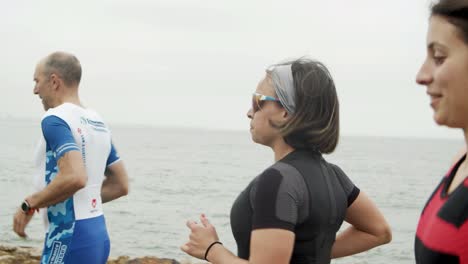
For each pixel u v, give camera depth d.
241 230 2.21
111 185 4.17
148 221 22.16
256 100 2.33
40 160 3.64
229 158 89.75
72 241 3.54
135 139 198.50
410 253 17.52
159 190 35.72
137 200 29.59
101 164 3.79
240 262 2.13
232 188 38.69
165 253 15.93
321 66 2.29
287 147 2.29
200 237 2.29
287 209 2.06
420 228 1.57
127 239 18.02
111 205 27.05
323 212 2.17
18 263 6.54
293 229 2.07
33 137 149.50
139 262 6.83
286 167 2.16
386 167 81.00
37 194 3.50
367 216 2.49
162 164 64.94
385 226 2.50
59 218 3.57
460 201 1.39
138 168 56.31
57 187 3.42
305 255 2.15
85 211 3.62
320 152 2.34
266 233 2.05
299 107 2.21
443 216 1.42
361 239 2.54
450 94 1.38
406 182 52.16
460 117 1.39
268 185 2.10
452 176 1.51
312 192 2.14
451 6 1.36
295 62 2.29
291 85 2.22
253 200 2.15
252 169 62.00
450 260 1.38
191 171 54.88
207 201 30.28
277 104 2.27
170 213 24.94
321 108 2.22
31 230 16.95
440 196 1.51
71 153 3.44
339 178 2.42
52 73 3.72
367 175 60.38
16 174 39.69
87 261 3.61
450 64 1.37
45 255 3.62
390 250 17.88
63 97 3.75
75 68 3.79
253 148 148.25
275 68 2.30
